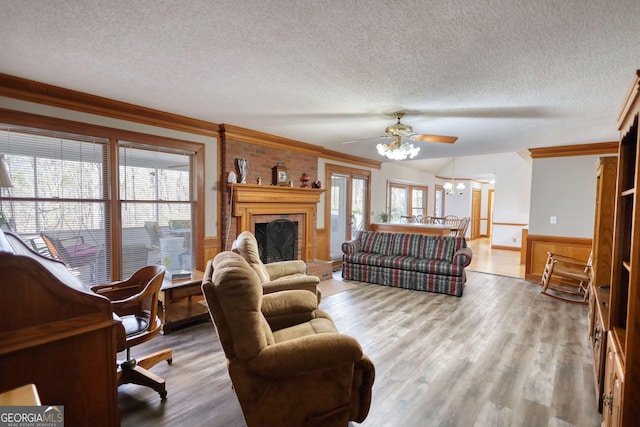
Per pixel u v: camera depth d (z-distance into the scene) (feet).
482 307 13.10
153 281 6.65
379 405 6.75
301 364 4.94
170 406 6.63
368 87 8.66
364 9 5.17
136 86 8.86
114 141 10.57
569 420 6.28
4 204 8.74
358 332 10.49
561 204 16.66
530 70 7.42
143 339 6.59
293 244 16.92
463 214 36.47
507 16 5.31
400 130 11.26
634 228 4.21
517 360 8.69
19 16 5.42
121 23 5.67
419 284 15.51
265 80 8.29
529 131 13.24
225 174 13.64
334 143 17.10
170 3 5.06
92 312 4.26
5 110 8.39
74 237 9.95
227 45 6.46
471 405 6.75
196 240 13.04
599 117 11.05
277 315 7.23
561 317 12.00
